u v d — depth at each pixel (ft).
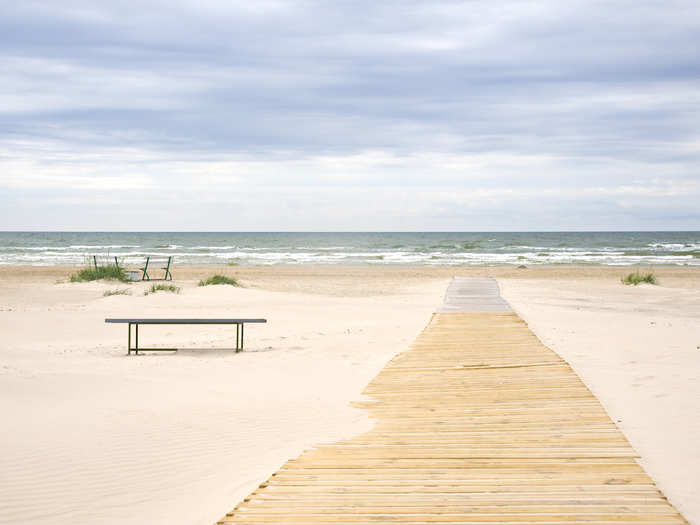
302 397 28.43
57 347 45.52
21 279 113.91
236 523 14.20
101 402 27.40
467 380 29.96
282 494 15.92
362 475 17.25
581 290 90.38
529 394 26.63
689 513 14.38
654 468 17.40
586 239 410.31
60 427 23.18
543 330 47.85
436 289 92.73
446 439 20.59
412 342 41.52
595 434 20.59
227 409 26.22
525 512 14.38
